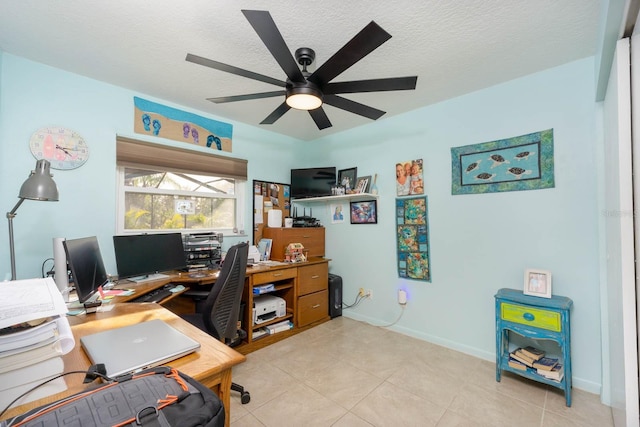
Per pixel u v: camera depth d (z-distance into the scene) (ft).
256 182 11.33
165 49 6.21
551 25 5.40
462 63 6.77
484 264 8.08
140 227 8.52
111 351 2.85
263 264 9.75
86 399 1.87
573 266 6.69
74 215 7.19
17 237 6.45
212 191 10.19
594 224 6.44
